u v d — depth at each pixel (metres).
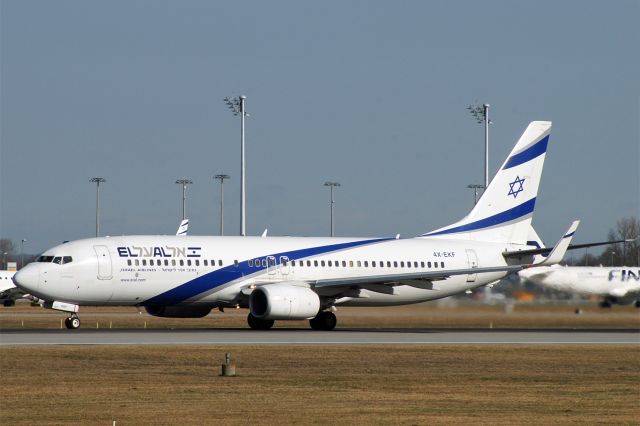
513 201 156.50
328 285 135.25
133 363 84.88
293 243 140.25
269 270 136.38
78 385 71.06
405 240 149.25
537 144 158.25
